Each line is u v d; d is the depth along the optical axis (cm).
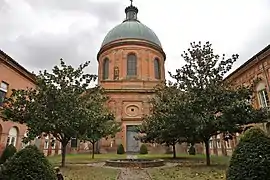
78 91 1495
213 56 1480
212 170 1245
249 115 1291
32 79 2417
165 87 1895
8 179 578
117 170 1357
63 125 1312
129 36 4072
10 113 1393
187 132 1438
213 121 1279
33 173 597
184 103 1334
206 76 1418
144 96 3516
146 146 3153
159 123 1788
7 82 2031
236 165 673
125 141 3281
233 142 2447
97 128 1611
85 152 3186
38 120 1325
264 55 1980
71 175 1159
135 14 4919
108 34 4378
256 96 2088
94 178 1075
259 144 669
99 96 1733
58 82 1459
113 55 3997
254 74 2134
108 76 3959
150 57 4031
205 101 1328
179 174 1172
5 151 1783
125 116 3428
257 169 634
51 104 1366
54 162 1831
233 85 1489
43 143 2684
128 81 3712
